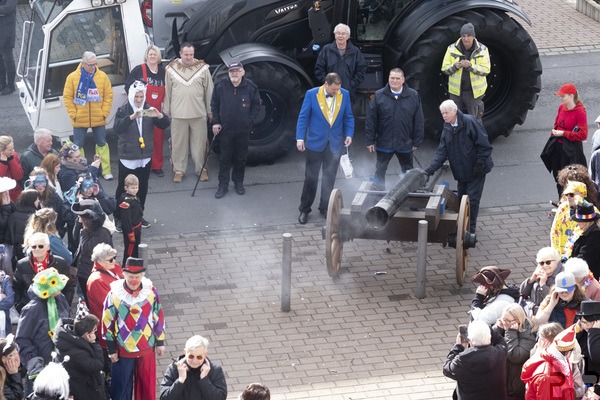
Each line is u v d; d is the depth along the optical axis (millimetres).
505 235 21438
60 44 23906
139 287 14852
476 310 15203
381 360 17250
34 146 20078
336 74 21312
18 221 17672
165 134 26328
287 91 24188
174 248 20984
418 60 24531
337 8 24484
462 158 20344
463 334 14078
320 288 19531
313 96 21406
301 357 17328
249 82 22562
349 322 18391
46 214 16875
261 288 19547
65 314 15562
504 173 24125
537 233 21531
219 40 24922
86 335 14141
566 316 14898
